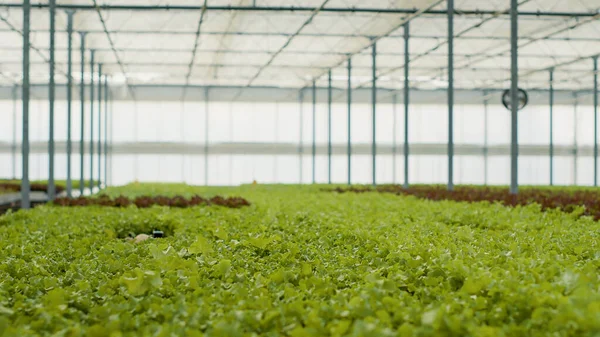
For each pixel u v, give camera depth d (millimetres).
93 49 31672
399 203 14258
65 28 27172
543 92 44281
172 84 43969
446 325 3029
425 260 5160
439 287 4195
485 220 9344
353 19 26297
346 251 6074
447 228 8023
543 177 46219
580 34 28703
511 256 5453
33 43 30875
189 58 34688
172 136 44875
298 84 43219
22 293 4430
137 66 37031
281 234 7605
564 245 6129
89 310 3934
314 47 31938
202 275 4859
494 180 46344
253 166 46219
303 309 3486
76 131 44094
